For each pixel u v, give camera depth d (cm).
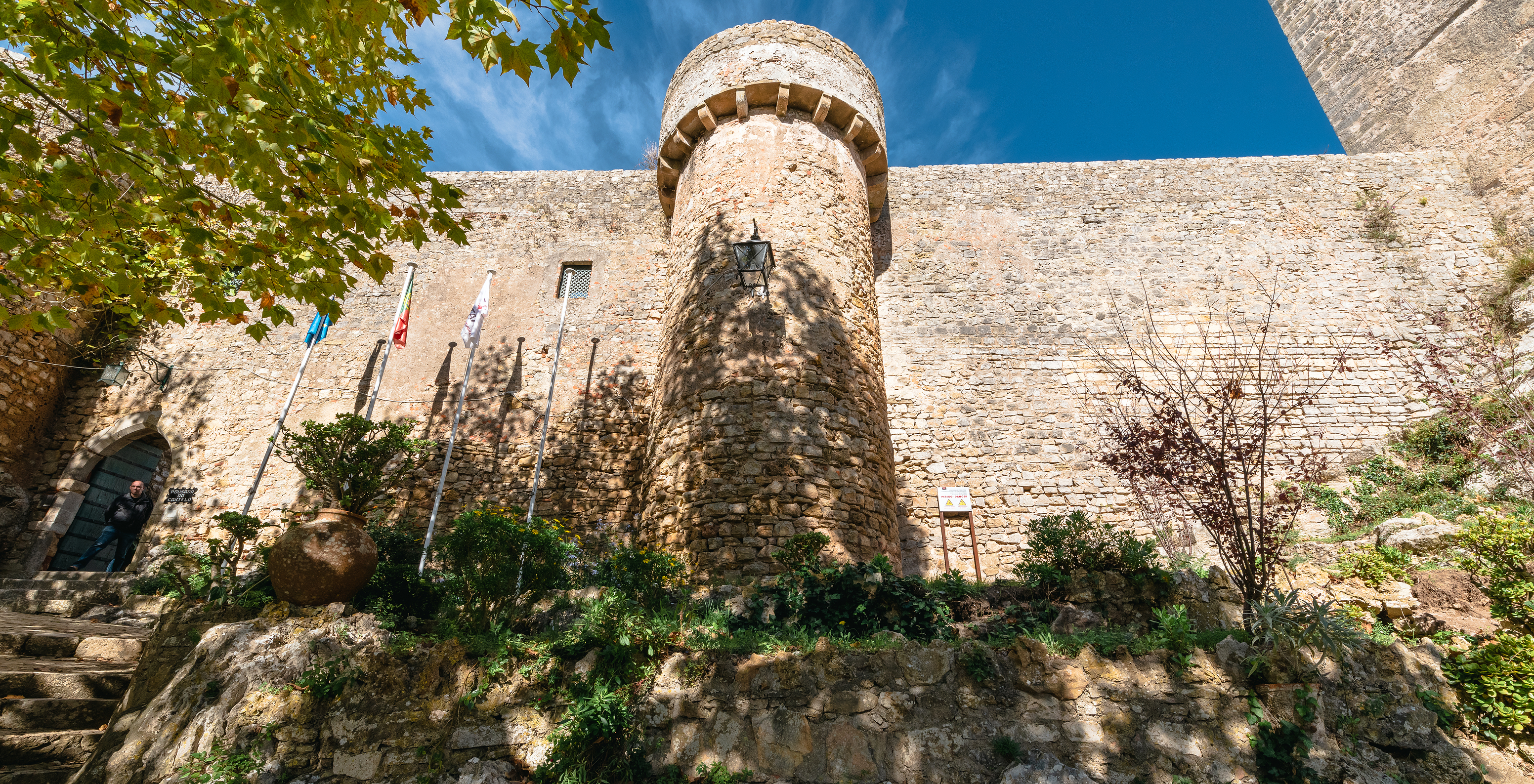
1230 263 1134
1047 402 1050
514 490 1022
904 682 399
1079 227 1185
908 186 1234
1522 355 818
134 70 350
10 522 988
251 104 335
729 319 832
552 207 1257
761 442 746
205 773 351
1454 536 550
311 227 417
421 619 491
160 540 987
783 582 504
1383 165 1196
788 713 390
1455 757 376
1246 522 469
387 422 530
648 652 414
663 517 762
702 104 1003
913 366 1083
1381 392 1004
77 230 402
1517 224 1077
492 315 1158
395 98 463
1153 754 373
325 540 452
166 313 438
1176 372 1041
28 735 383
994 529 966
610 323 1145
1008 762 370
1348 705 397
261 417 1087
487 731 386
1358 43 1354
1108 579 511
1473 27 1168
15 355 1027
